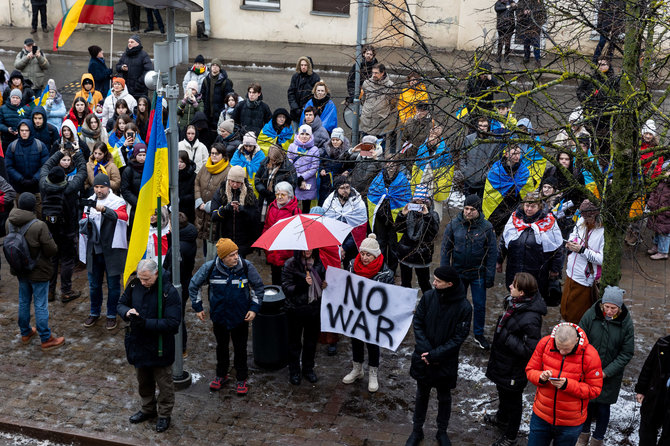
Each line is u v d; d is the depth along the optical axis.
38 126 12.69
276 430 7.82
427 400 7.45
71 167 10.51
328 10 22.64
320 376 8.81
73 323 9.93
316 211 9.64
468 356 9.18
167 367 7.67
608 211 6.91
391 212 9.72
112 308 9.77
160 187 7.75
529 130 8.16
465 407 8.24
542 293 9.39
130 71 16.38
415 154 7.56
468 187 10.52
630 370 8.89
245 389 8.41
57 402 8.27
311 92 13.84
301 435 7.74
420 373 7.35
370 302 8.16
